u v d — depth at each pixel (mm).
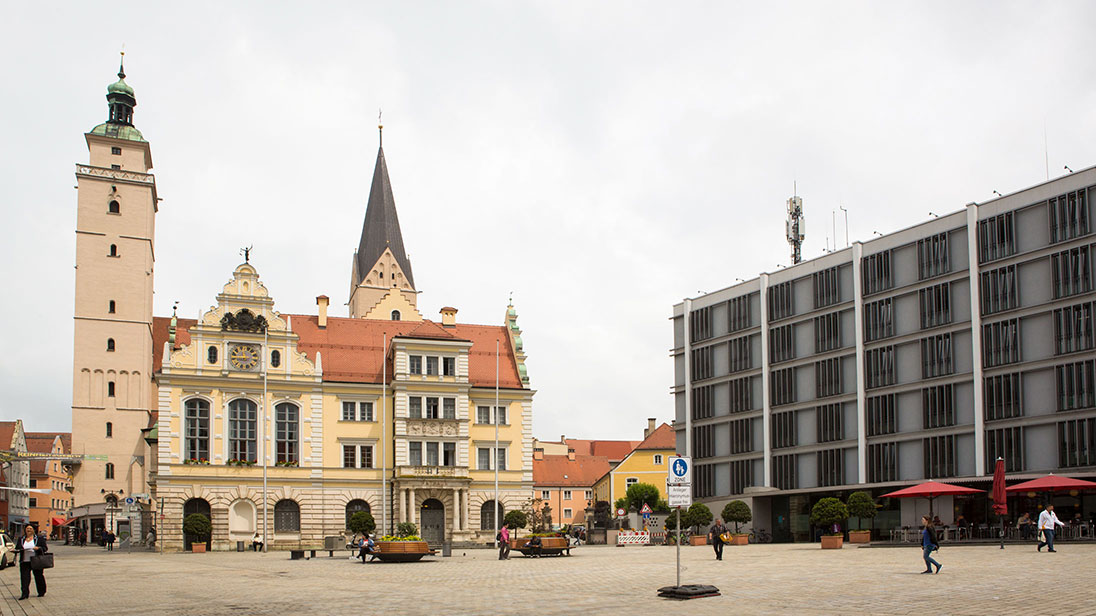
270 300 98500
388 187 170375
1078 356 79875
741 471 110625
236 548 92938
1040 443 82062
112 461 130000
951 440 88938
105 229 133500
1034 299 83875
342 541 86750
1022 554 49906
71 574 50750
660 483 150125
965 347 88938
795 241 121875
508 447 103688
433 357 101938
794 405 105000
